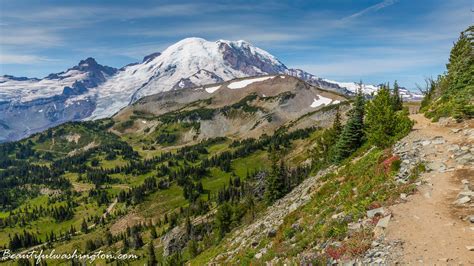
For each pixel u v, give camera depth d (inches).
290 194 2283.5
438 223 722.2
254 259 1111.0
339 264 705.6
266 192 3499.0
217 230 4212.6
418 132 1430.9
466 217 720.3
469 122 1395.2
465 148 1069.8
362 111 2181.3
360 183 1188.5
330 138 3326.8
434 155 1094.4
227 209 4067.4
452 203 794.8
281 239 1115.9
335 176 1620.3
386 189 971.9
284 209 1782.7
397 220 765.9
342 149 2145.7
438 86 2947.8
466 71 1765.5
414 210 799.1
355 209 923.4
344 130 2181.3
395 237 703.7
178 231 6624.0
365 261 666.8
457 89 1758.1
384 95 1898.4
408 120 1565.0
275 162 3491.6
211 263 1643.7
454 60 2556.6
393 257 641.6
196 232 5910.4
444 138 1237.1
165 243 6697.8
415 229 717.3
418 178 972.6
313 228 1009.5
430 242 661.3
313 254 808.3
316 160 4151.1
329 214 1051.9
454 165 989.2
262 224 1759.4
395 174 1063.0
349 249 725.3
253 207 3875.5
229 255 1588.3
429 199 840.9
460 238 655.8
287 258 914.7
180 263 3973.9
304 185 2193.7
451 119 1515.7
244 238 1748.3
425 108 2223.2
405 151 1211.9
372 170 1224.2
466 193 813.9
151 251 5467.5
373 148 1681.8
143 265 6323.8
